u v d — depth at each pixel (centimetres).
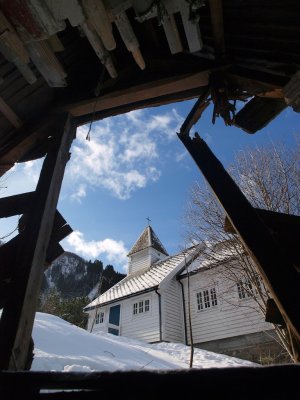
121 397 96
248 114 243
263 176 845
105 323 1490
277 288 132
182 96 248
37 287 175
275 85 210
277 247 144
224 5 197
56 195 216
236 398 89
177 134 220
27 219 193
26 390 106
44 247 189
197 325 1208
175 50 214
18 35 172
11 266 175
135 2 161
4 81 224
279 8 191
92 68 266
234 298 1116
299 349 158
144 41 250
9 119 245
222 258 889
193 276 1332
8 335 148
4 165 262
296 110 204
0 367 138
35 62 200
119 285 1731
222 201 170
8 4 154
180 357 966
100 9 157
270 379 88
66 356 563
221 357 966
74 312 2241
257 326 1026
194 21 179
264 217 162
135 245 1998
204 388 90
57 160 225
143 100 256
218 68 223
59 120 254
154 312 1291
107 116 262
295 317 122
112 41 180
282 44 206
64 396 103
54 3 151
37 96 251
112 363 606
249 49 218
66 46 249
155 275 1488
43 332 703
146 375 94
